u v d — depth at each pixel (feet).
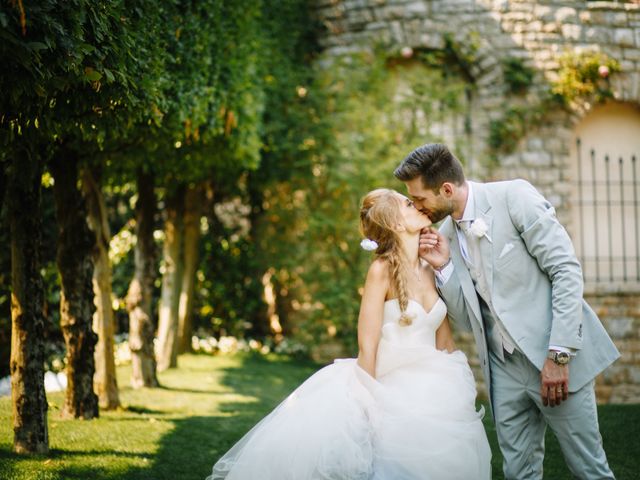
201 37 16.44
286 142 28.91
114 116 12.30
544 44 29.66
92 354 16.25
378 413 8.90
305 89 29.89
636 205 30.19
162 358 25.91
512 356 9.52
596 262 29.86
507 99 29.66
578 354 9.06
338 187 28.91
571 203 29.55
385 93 29.50
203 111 16.80
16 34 7.80
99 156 16.31
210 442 14.58
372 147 28.55
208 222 33.19
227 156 21.20
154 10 12.99
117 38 10.71
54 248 29.30
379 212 9.63
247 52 20.77
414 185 9.58
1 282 26.27
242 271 33.30
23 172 12.62
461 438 8.73
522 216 9.29
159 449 13.74
